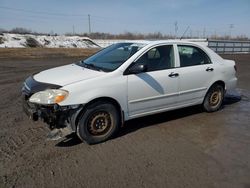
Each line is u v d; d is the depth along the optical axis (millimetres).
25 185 3080
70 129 4043
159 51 4906
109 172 3391
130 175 3336
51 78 4230
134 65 4480
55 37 39312
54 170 3408
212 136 4629
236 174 3414
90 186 3094
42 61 16703
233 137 4609
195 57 5500
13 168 3426
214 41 27312
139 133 4680
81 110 3998
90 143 4172
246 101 7141
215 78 5762
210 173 3420
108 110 4270
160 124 5152
